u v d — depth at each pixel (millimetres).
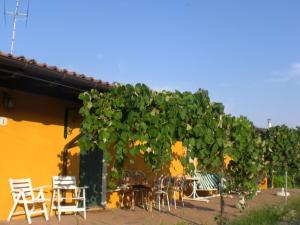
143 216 10992
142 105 8055
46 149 10492
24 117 9938
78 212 11078
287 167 15086
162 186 12344
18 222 9234
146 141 8078
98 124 8023
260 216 11070
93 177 11734
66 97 10680
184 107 8445
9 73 8125
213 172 9219
